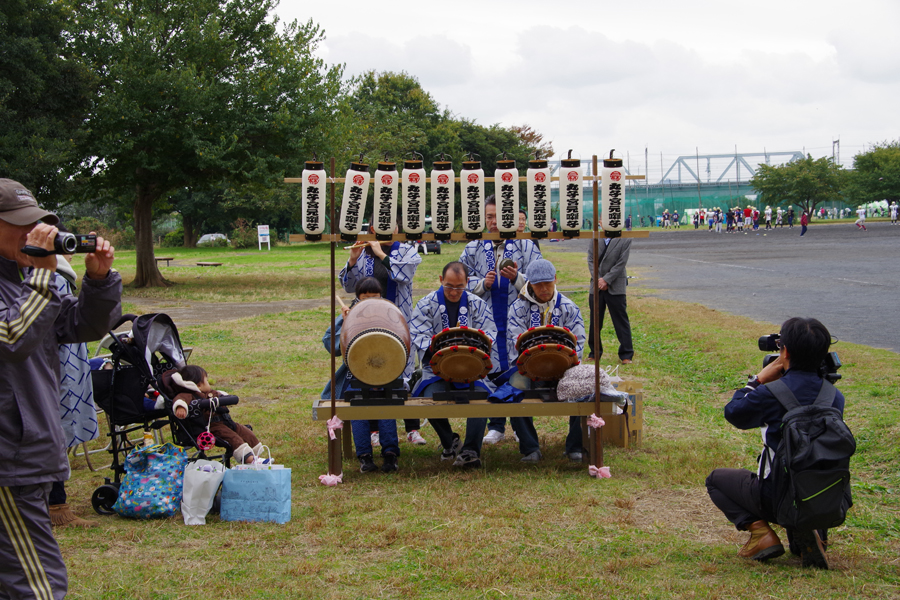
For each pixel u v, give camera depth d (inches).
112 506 203.8
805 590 148.8
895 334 433.1
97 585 155.2
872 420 257.6
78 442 216.4
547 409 225.9
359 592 151.5
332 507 202.2
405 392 229.6
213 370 407.8
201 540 181.0
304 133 970.1
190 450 265.6
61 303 115.3
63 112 828.0
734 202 4089.6
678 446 256.8
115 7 912.9
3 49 736.3
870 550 169.6
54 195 816.3
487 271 291.7
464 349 221.0
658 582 154.0
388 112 2529.5
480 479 226.5
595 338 224.2
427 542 176.7
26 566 115.4
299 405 328.5
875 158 3068.4
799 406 153.4
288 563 166.2
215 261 1589.6
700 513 195.9
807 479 147.3
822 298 626.8
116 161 936.3
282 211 2573.8
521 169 2714.1
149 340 211.0
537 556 168.7
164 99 895.1
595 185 223.1
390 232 223.0
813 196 3122.5
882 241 1512.1
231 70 969.5
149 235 995.9
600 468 226.7
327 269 1277.1
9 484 112.3
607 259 398.9
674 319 528.7
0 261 116.5
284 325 582.6
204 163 906.7
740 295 676.7
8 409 112.9
